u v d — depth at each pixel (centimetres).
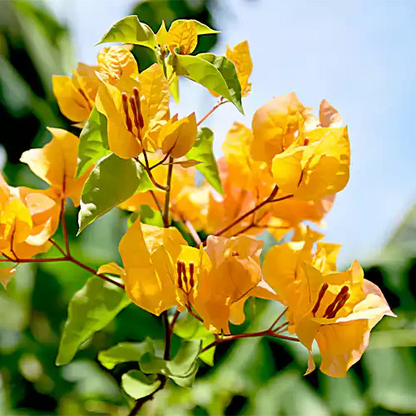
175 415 84
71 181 66
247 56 66
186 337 68
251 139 67
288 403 82
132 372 65
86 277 95
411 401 81
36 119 95
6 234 63
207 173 66
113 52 63
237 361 85
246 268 60
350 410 82
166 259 60
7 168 95
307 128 64
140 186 62
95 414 89
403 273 90
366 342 61
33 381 91
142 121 60
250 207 69
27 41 98
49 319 95
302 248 62
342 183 63
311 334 60
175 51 63
